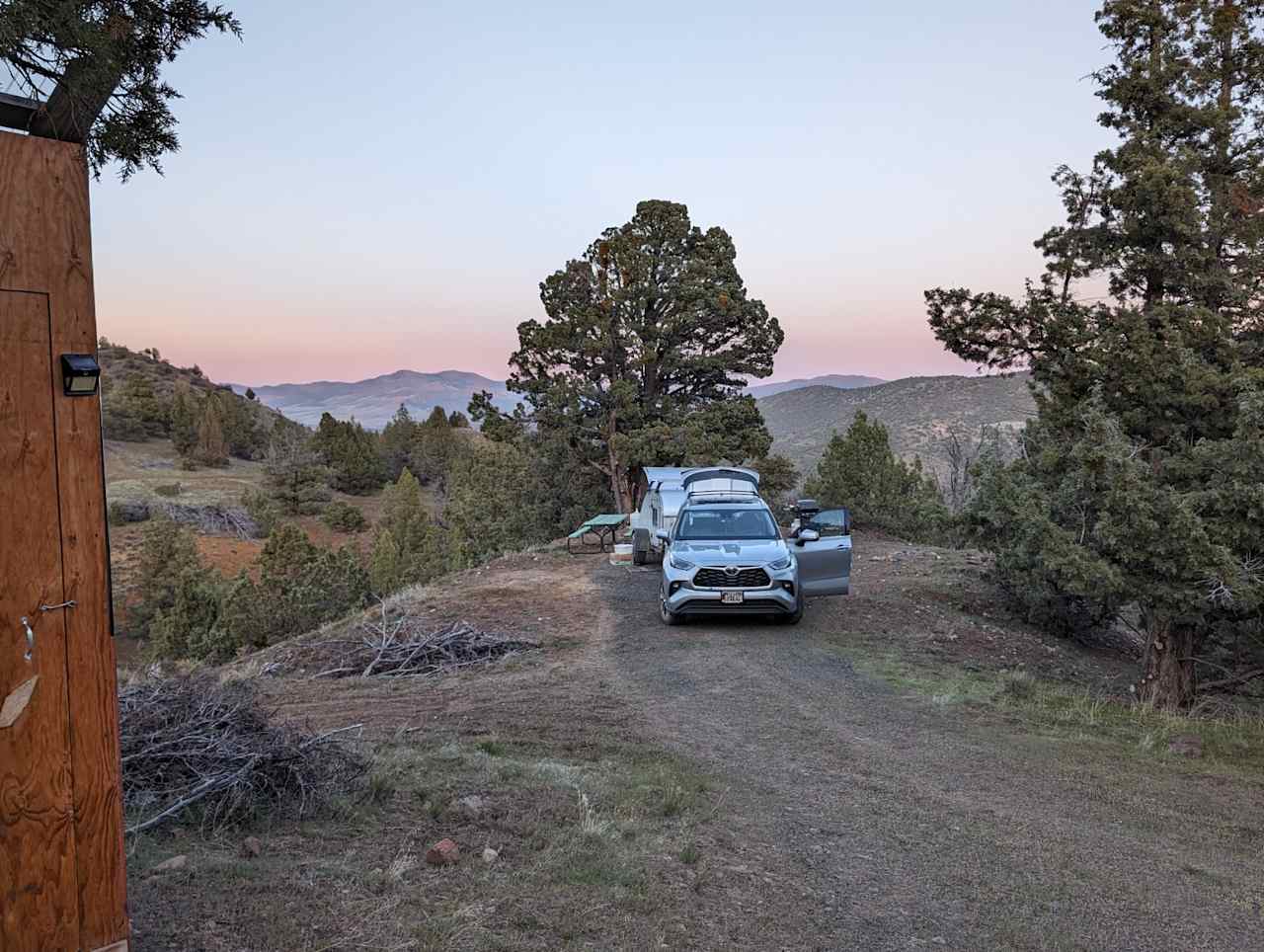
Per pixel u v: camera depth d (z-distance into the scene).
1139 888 4.89
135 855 3.97
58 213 2.82
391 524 90.06
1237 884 5.03
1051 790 6.64
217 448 132.75
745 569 12.48
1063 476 13.85
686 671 10.30
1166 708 11.11
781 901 4.39
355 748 6.28
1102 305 12.32
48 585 2.79
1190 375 11.11
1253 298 11.59
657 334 36.25
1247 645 12.22
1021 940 4.17
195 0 3.73
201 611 45.22
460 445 138.12
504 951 3.43
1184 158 11.39
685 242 37.62
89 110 3.31
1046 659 13.08
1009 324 12.64
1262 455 10.24
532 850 4.60
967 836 5.56
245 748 4.99
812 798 6.20
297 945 3.27
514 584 17.11
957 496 37.16
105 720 2.92
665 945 3.70
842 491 29.98
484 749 6.91
